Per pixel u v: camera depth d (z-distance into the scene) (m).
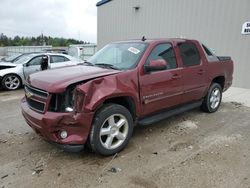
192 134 4.81
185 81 5.04
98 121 3.63
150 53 4.46
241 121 5.63
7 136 4.71
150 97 4.36
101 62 4.75
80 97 3.43
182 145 4.30
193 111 6.33
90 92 3.50
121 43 5.09
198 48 5.52
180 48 5.07
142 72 4.21
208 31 10.80
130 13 14.62
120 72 3.96
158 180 3.26
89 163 3.68
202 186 3.13
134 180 3.26
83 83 3.53
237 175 3.38
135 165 3.63
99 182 3.22
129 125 4.07
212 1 10.48
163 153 4.00
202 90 5.67
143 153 4.00
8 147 4.21
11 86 9.88
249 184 3.18
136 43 4.79
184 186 3.13
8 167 3.57
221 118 5.83
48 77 3.84
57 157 3.85
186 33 11.66
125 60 4.43
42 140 4.48
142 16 13.82
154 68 4.20
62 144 3.50
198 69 5.37
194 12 11.20
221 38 10.40
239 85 10.10
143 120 4.48
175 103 4.98
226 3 10.03
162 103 4.64
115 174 3.40
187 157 3.87
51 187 3.12
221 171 3.47
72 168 3.54
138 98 4.15
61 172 3.44
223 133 4.88
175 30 12.15
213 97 6.20
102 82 3.67
